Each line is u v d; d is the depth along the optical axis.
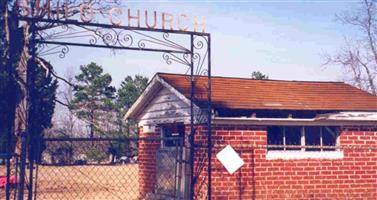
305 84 17.42
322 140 14.72
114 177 22.55
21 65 11.55
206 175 13.16
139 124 17.72
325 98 15.79
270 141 14.12
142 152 17.12
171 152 14.62
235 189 13.40
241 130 13.67
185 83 15.19
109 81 48.31
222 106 13.26
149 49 10.08
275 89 16.11
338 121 14.55
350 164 14.65
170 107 15.44
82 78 47.06
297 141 14.45
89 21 9.55
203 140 13.44
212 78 16.28
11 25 9.95
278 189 13.80
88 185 20.27
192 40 10.41
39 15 9.75
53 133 33.75
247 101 14.15
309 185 14.13
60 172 21.31
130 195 17.62
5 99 21.61
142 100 16.81
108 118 35.81
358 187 14.63
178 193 12.30
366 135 14.95
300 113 14.35
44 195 16.77
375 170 14.89
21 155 8.06
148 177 16.56
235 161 10.41
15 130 12.66
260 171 13.70
